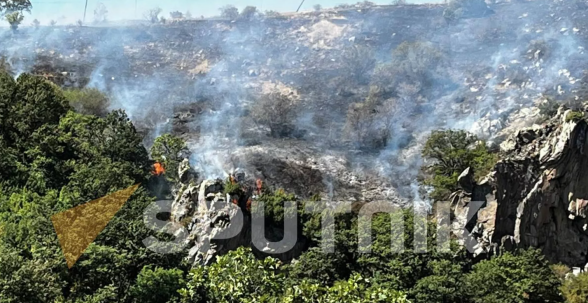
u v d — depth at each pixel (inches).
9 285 3750.0
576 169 5364.2
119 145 5172.2
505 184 5315.0
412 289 4493.1
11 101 5433.1
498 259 4699.8
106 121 5310.0
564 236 5378.9
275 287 3713.1
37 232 4256.9
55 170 5004.9
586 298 4687.5
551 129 5492.1
